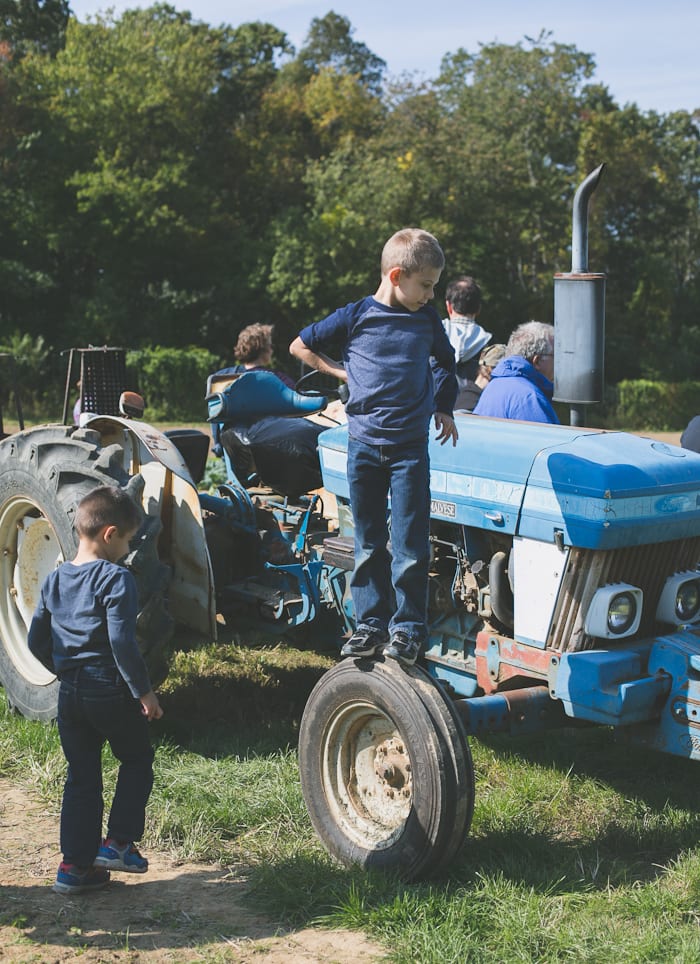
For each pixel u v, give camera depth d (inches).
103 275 1485.0
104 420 213.9
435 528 176.2
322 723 154.9
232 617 227.6
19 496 207.3
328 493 225.6
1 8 1817.2
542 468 155.8
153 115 1537.9
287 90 1995.6
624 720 145.6
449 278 1600.6
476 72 1903.3
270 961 126.3
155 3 1921.8
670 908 136.7
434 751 138.9
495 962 124.7
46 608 147.9
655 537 154.0
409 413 140.3
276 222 1557.6
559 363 237.8
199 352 1338.6
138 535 183.6
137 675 140.5
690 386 1627.7
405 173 1596.9
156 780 178.5
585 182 232.5
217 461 420.8
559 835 163.8
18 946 129.1
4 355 264.2
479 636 165.0
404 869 142.4
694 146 2363.4
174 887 146.6
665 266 2009.1
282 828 165.0
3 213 1419.8
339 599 203.6
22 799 174.6
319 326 146.0
